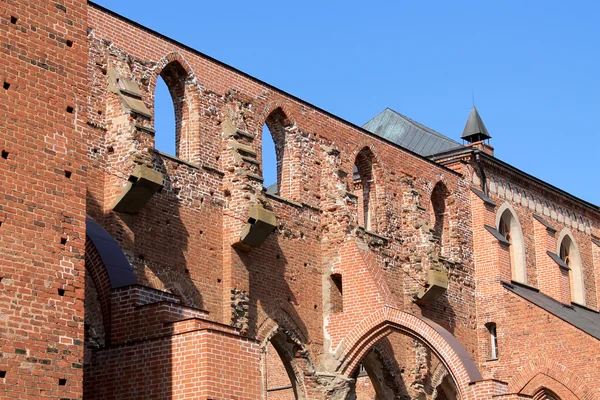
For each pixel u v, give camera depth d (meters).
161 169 38.41
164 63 40.12
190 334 25.84
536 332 51.88
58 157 22.48
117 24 38.44
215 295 39.69
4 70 21.84
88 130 36.34
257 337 41.16
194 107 41.06
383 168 49.91
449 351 42.03
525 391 51.31
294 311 43.34
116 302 28.31
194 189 39.81
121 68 38.09
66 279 22.00
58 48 23.11
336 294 45.44
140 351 26.41
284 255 43.47
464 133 60.69
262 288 41.91
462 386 41.50
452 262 53.16
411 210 50.56
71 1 23.69
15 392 20.56
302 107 46.34
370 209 49.53
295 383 43.62
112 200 36.19
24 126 21.97
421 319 42.94
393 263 49.06
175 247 38.34
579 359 49.97
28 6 22.66
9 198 21.31
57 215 22.16
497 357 53.53
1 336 20.55
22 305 21.06
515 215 59.88
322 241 45.78
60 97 22.88
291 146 45.53
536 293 58.19
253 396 26.25
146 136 36.97
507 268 54.97
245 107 43.38
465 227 55.12
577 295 65.25
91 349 27.08
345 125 48.50
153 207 37.72
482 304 54.16
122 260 29.41
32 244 21.53
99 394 26.62
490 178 58.47
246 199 40.69
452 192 54.66
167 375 25.86
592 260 67.62
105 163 36.69
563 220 65.31
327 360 44.22
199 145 40.66
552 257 60.41
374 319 43.72
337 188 46.22
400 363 48.12
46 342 21.31
